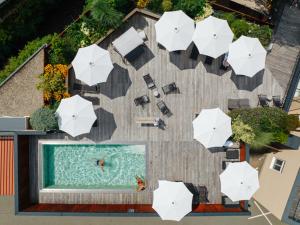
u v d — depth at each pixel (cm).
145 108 1653
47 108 1559
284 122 1514
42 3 1719
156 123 1623
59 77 1579
